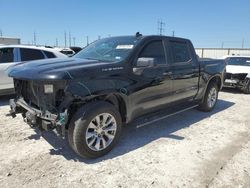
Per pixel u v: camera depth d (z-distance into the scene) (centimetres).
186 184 316
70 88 333
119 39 486
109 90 370
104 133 380
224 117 625
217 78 671
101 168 348
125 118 418
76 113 349
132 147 420
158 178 328
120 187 306
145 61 403
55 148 404
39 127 366
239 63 1120
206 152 411
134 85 412
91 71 358
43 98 354
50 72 337
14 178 316
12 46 717
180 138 468
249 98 912
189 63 554
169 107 522
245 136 493
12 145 412
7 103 701
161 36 495
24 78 357
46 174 328
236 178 334
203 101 647
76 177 323
